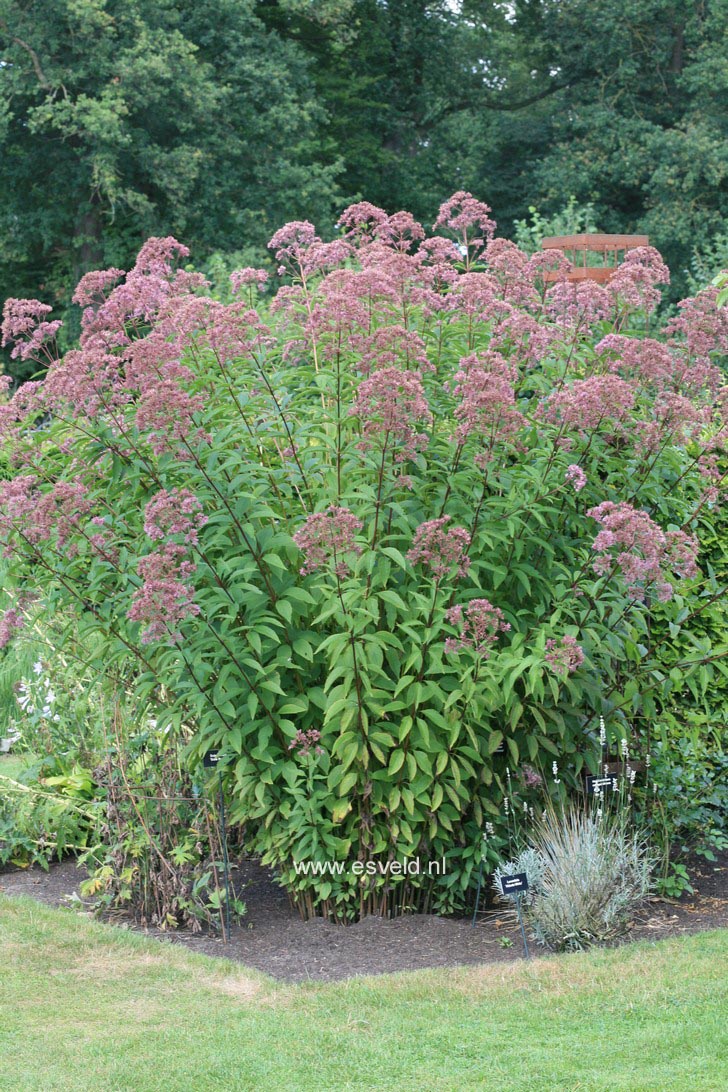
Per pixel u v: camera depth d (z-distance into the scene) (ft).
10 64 88.07
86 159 85.25
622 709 22.72
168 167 86.69
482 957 19.81
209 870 23.29
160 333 20.34
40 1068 15.58
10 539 21.22
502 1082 14.47
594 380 19.94
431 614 20.15
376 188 115.14
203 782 22.89
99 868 25.02
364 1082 14.73
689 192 101.96
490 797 22.08
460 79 124.77
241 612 20.63
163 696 23.00
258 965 20.02
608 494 22.36
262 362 21.24
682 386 22.72
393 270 20.99
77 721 28.30
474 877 22.29
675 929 20.79
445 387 21.61
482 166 121.70
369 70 120.06
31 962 19.75
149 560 18.61
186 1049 16.05
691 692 25.63
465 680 19.66
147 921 22.71
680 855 24.90
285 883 22.08
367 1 117.70
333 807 20.77
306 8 103.96
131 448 21.08
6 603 28.25
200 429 19.49
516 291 22.94
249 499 20.22
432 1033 16.14
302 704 20.48
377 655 19.53
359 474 20.90
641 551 19.98
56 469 21.93
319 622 20.81
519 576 20.57
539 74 126.82
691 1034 15.48
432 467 21.34
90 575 20.98
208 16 95.20
